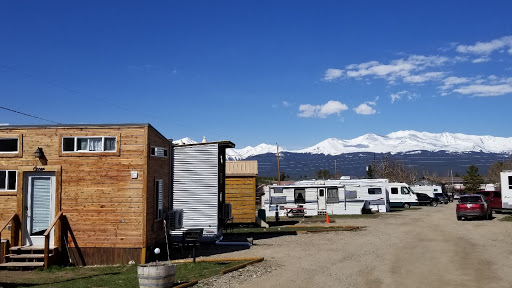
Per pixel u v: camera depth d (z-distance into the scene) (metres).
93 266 14.55
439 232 21.73
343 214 37.19
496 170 92.00
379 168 81.69
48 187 15.20
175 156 18.17
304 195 38.00
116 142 15.11
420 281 11.15
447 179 127.56
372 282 11.15
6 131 15.34
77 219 14.94
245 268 13.04
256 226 27.47
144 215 14.80
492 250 15.61
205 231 17.88
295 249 16.97
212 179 18.12
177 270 12.84
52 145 15.24
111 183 14.99
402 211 40.94
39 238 14.97
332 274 12.15
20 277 12.74
